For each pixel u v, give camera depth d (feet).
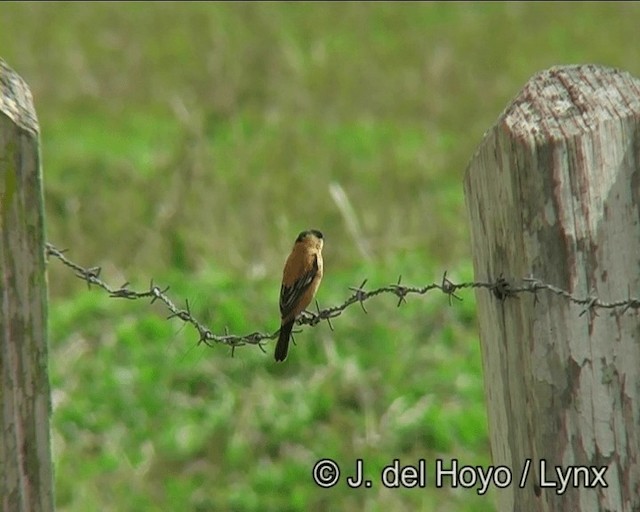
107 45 92.94
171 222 54.44
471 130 74.28
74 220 54.80
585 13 107.14
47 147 68.69
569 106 16.78
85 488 37.17
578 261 16.61
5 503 15.96
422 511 36.22
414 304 48.55
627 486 16.90
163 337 45.88
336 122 76.02
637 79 17.04
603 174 16.51
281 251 53.16
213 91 79.46
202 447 40.09
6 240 15.64
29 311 15.84
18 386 15.89
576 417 16.89
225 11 105.29
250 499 37.14
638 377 16.75
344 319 46.93
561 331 16.75
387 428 40.37
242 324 46.03
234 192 59.52
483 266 17.99
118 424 41.34
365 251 52.54
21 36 94.17
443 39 97.96
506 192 16.94
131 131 73.51
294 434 40.27
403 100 80.38
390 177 63.36
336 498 37.14
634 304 16.62
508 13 107.04
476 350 45.50
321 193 59.72
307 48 94.43
